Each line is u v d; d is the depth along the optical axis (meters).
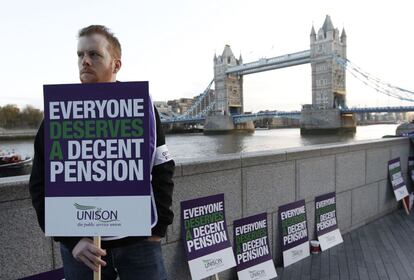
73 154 1.71
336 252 4.70
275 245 4.32
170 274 3.30
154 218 1.74
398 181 6.73
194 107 113.50
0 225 2.32
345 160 5.43
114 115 1.70
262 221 4.09
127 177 1.70
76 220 1.70
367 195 5.98
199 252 3.44
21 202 2.40
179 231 3.35
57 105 1.72
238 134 101.88
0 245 2.33
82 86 1.71
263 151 4.32
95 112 1.71
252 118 100.56
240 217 3.89
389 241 5.07
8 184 2.34
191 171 3.39
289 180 4.47
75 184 1.71
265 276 3.98
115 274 1.83
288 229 4.40
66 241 1.70
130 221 1.69
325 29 99.88
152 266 1.77
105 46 1.78
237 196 3.86
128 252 1.73
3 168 31.61
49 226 1.71
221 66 117.88
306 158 4.72
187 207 3.38
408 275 3.95
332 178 5.17
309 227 4.76
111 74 1.84
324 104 96.00
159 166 1.76
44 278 2.54
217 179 3.64
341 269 4.14
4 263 2.35
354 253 4.64
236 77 119.44
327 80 96.56
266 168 4.17
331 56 96.69
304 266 4.28
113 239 1.71
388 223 5.98
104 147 1.71
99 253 1.64
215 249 3.57
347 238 5.23
